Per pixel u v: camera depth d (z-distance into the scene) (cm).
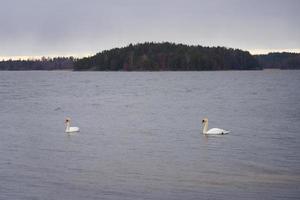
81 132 6262
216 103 10419
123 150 5053
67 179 3988
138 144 5381
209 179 3972
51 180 3959
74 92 14338
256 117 7756
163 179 3972
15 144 5409
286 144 5325
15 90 15225
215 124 6994
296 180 3925
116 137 5853
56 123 7169
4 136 5950
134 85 18300
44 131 6362
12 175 4100
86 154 4869
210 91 14650
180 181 3919
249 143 5400
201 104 10219
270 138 5709
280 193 3631
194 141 5553
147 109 9212
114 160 4603
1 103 10444
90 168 4312
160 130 6400
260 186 3788
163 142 5497
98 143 5453
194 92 14238
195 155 4803
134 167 4347
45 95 13025
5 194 3625
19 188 3759
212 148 5138
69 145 5350
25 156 4794
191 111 8806
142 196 3588
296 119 7419
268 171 4188
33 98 11912
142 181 3925
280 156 4734
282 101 10756
